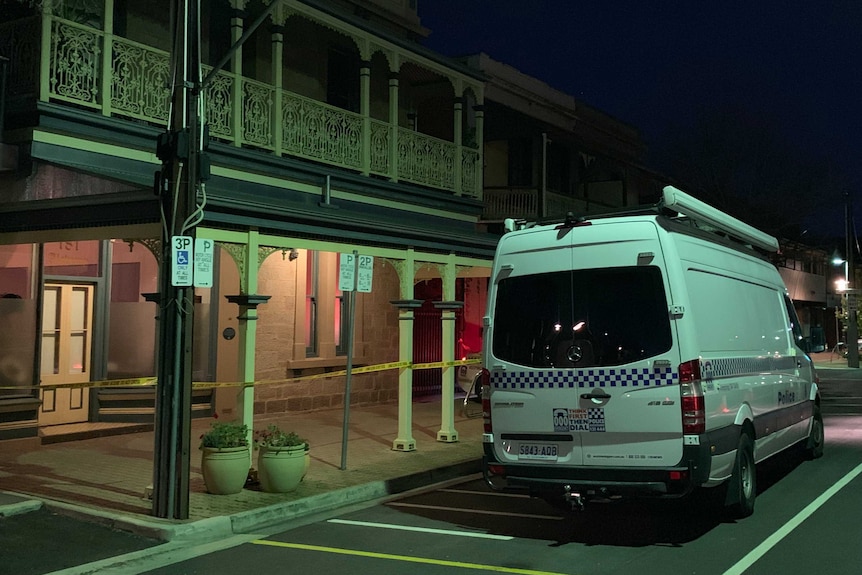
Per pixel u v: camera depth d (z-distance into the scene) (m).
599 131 26.48
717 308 8.12
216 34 14.02
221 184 12.62
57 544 7.40
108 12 11.02
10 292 11.56
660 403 7.16
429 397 19.44
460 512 8.91
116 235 9.31
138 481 9.52
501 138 21.28
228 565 6.93
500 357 7.95
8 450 11.26
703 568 6.58
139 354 13.13
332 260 16.53
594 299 7.59
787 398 10.23
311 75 15.69
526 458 7.75
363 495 9.59
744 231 9.67
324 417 15.52
